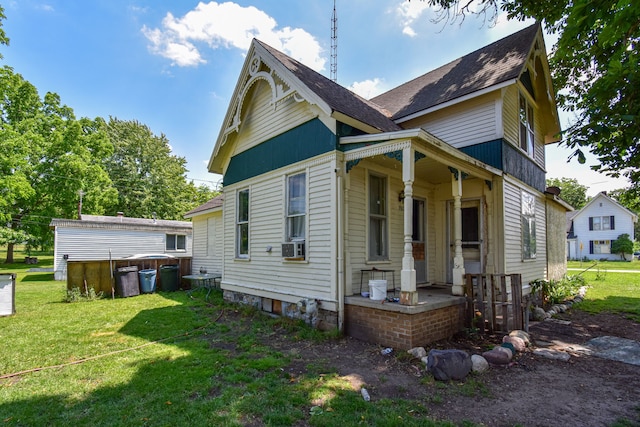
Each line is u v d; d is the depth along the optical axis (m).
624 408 3.13
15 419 2.88
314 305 5.90
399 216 7.18
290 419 2.87
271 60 6.97
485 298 5.81
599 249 32.56
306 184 6.48
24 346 5.02
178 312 7.65
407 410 3.04
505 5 7.70
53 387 3.54
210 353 4.68
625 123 4.66
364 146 5.59
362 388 3.49
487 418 2.92
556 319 7.08
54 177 20.77
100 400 3.24
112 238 16.55
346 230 5.88
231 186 9.10
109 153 24.53
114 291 10.14
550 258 10.45
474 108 7.51
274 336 5.63
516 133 8.06
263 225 7.71
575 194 44.88
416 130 4.73
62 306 8.42
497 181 7.07
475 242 7.59
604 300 9.56
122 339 5.42
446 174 7.34
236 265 8.66
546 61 8.80
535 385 3.64
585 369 4.14
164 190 31.94
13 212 20.61
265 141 7.78
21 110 21.88
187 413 2.97
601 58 5.79
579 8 3.30
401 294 4.95
